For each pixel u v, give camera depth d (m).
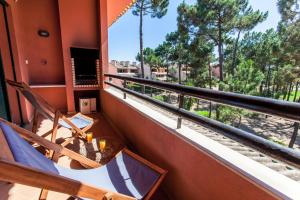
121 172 1.67
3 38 3.12
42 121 3.89
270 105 0.77
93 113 4.63
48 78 4.69
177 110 1.52
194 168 1.32
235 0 15.23
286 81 14.30
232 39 17.88
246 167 0.98
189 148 1.36
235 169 0.99
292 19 15.16
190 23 17.11
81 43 4.38
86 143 2.69
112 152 2.45
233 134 0.99
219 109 10.83
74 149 2.48
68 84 4.45
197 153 1.28
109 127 3.66
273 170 0.96
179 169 1.51
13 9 3.31
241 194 0.96
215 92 1.10
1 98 2.99
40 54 4.52
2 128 1.04
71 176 1.35
